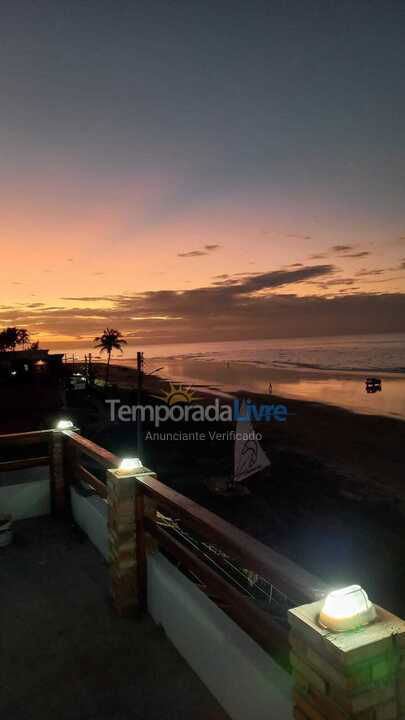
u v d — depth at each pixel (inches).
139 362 1038.4
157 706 92.0
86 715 90.7
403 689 57.5
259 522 699.4
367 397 2142.0
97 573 145.4
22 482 188.9
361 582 525.0
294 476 919.7
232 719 87.3
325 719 58.1
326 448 1164.5
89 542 167.0
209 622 94.8
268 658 82.1
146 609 122.9
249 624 83.0
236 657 85.4
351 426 1456.7
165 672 101.0
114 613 123.1
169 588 110.8
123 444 1172.5
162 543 113.3
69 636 114.4
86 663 104.8
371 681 55.1
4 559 155.0
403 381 2746.1
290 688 74.2
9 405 1441.9
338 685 55.2
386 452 1117.7
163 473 935.0
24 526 181.0
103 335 3718.0
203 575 96.3
